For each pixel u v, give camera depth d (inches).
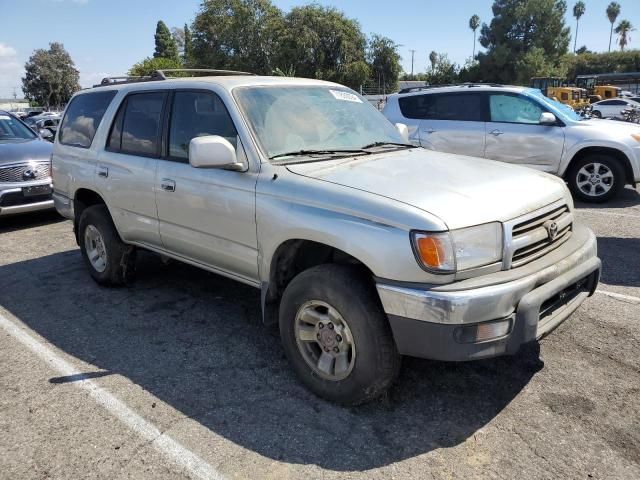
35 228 324.8
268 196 132.6
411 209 110.3
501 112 351.6
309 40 1918.1
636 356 144.9
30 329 175.5
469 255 108.6
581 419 119.2
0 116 370.3
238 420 122.7
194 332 169.8
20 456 112.7
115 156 187.9
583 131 330.0
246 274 146.7
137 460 110.3
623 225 281.3
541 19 2672.2
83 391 136.8
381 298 111.2
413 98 382.9
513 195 122.2
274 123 148.4
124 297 200.8
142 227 180.1
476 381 135.6
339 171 132.1
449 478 102.7
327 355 126.0
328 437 115.8
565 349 149.6
